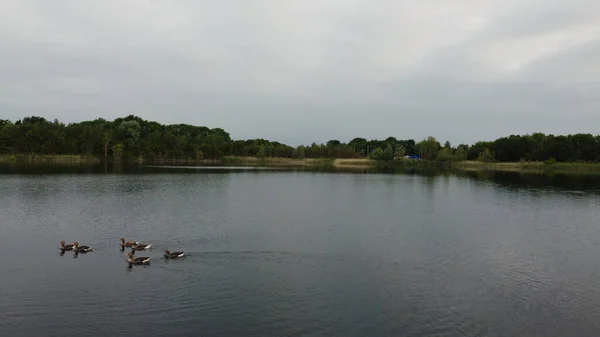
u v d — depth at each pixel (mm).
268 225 55656
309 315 28641
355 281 35094
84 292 31844
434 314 29109
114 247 43688
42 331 26031
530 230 55375
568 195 93250
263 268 37875
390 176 149500
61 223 54469
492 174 166625
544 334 26516
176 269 37125
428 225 57656
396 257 42000
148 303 30062
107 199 75375
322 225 56438
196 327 26797
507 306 30594
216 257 40750
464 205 76750
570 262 41312
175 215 61281
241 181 118688
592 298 32250
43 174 124188
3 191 83375
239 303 30312
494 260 41625
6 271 36125
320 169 192625
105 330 26266
